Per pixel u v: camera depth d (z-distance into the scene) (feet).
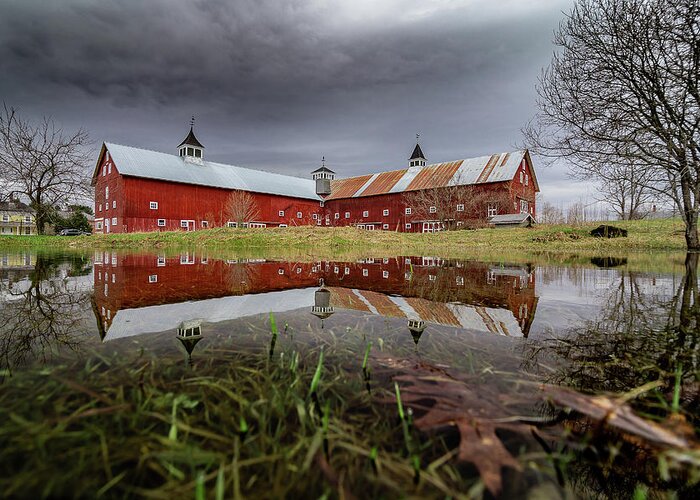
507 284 9.60
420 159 122.11
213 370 3.40
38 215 61.11
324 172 129.39
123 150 85.05
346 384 3.17
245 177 106.73
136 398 2.81
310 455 2.19
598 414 2.52
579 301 7.08
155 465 2.10
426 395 2.96
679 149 23.29
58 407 2.64
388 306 6.50
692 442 2.26
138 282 9.64
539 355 3.90
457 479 2.04
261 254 25.43
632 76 23.03
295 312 5.95
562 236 44.60
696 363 3.64
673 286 9.34
